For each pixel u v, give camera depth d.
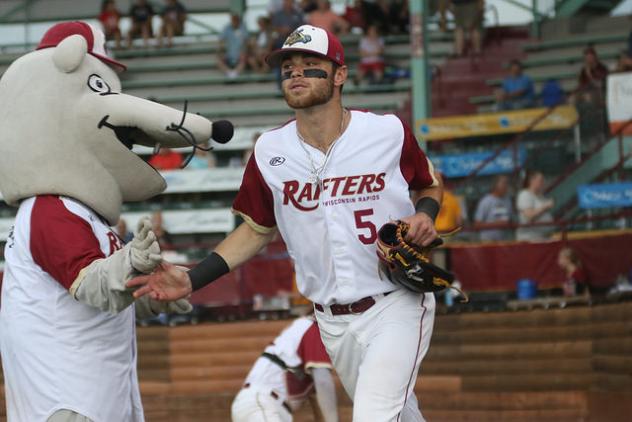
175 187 40.53
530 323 29.44
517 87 42.25
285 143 13.09
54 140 13.57
